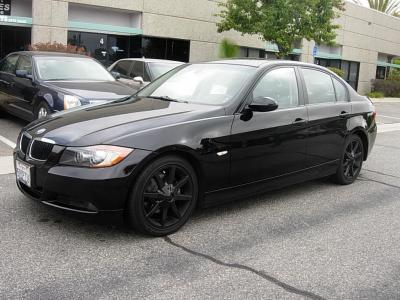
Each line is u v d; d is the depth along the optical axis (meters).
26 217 4.77
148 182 4.26
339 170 6.55
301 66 6.06
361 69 34.00
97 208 4.08
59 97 8.12
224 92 5.15
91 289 3.46
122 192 4.11
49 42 16.16
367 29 33.72
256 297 3.45
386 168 8.14
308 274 3.87
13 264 3.79
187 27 20.50
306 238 4.65
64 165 4.12
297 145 5.61
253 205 5.62
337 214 5.45
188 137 4.47
